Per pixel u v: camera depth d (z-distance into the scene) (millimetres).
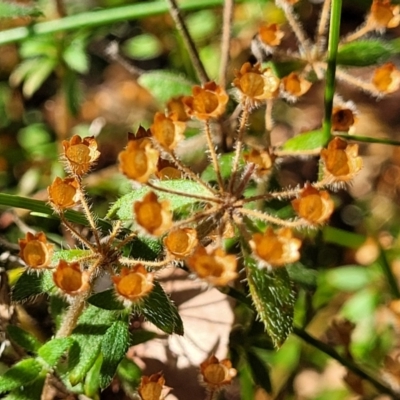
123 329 188
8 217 262
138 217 170
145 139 182
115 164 296
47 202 201
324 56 223
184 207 194
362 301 270
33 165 305
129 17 265
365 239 271
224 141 238
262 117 280
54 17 293
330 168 180
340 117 210
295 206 174
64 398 213
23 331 205
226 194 184
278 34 215
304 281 225
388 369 224
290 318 181
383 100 355
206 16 330
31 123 328
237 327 223
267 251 174
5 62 333
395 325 241
